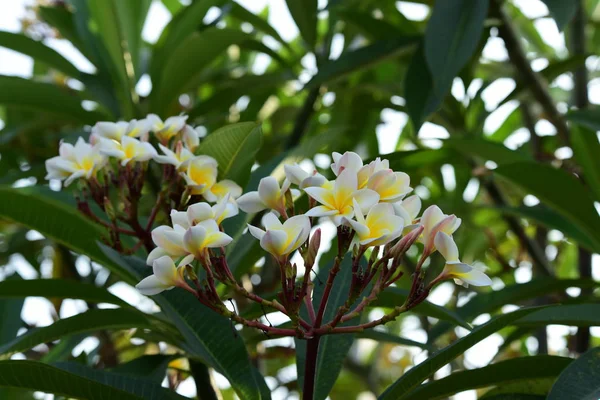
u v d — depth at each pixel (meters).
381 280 1.29
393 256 1.28
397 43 1.94
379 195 1.28
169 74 1.96
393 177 1.29
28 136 2.39
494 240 2.28
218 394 1.63
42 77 2.65
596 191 1.86
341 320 1.28
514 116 2.71
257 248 1.58
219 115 2.24
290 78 2.22
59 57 2.09
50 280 1.53
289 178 1.32
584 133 1.83
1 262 2.42
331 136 1.65
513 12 2.74
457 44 1.75
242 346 1.46
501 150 1.88
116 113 2.08
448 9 1.78
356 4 2.31
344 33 2.31
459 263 1.27
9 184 2.11
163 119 2.03
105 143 1.53
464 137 1.88
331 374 1.48
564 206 1.71
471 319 1.72
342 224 1.26
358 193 1.27
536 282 1.72
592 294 1.99
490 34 2.03
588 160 1.85
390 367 3.08
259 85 2.19
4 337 1.86
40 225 1.54
